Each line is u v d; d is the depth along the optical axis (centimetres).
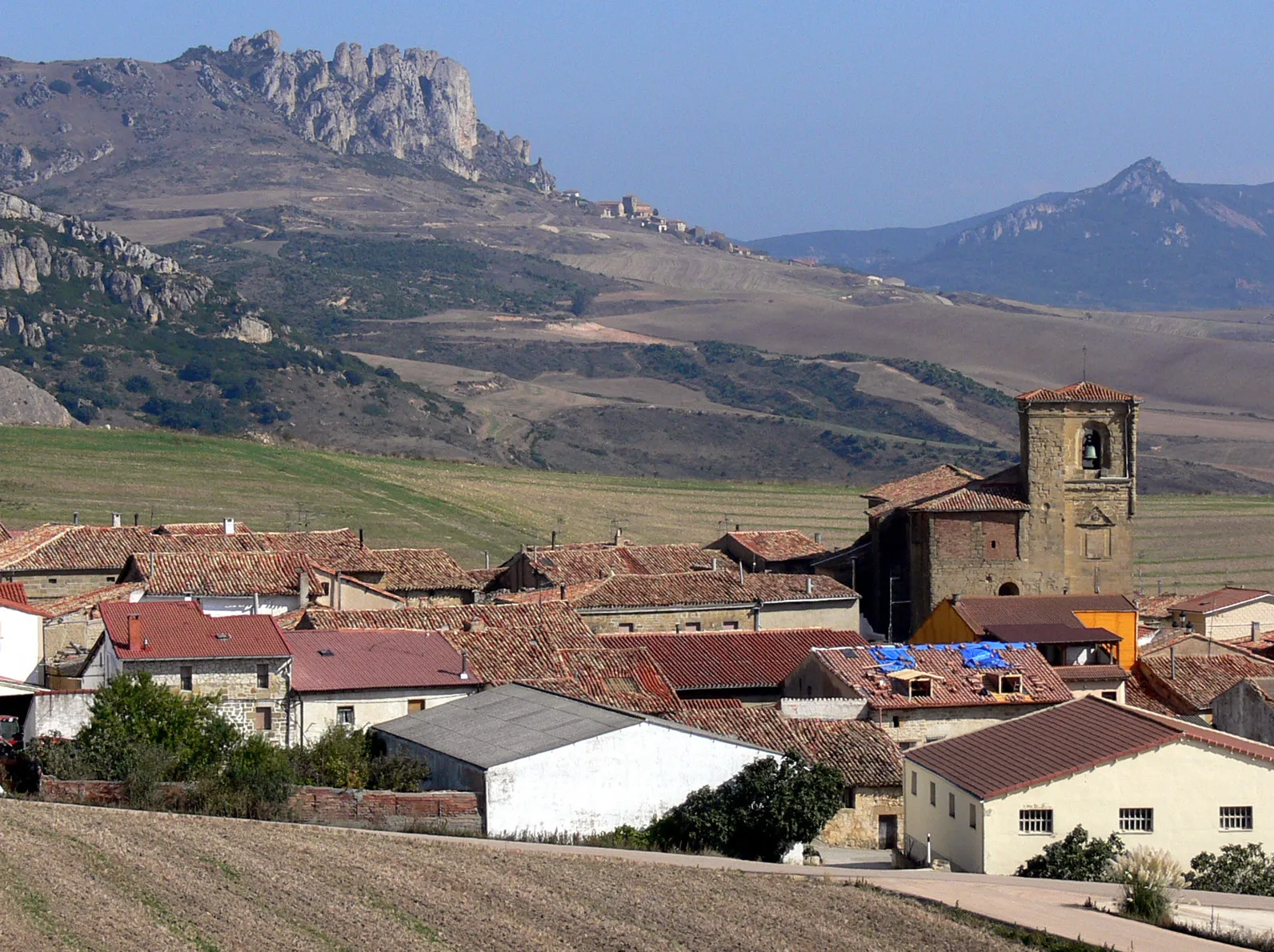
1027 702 10275
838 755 9106
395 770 8581
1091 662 11875
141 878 5572
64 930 4869
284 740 9531
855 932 5553
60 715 9038
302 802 7906
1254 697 10681
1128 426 14625
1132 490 14612
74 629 11650
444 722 9281
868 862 8288
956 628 12512
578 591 13162
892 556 15062
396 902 5500
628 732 8388
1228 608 14688
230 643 9619
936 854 8112
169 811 7456
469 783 8269
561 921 5406
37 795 7744
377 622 11194
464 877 5956
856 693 10225
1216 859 7550
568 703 9306
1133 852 7200
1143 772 7675
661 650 11319
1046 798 7612
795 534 15712
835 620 13838
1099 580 14575
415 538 19775
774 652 11438
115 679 8619
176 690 9112
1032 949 5453
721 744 8569
